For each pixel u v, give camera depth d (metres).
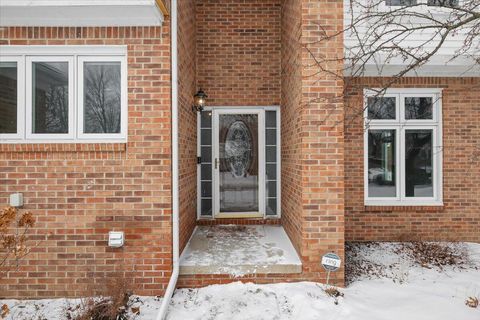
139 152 3.82
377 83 5.75
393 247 5.46
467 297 3.80
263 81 6.04
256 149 6.18
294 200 4.64
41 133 3.87
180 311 3.53
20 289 3.74
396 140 5.97
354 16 5.04
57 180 3.77
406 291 3.94
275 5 6.06
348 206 5.79
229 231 5.55
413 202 5.92
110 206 3.81
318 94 4.04
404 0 5.26
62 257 3.77
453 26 3.26
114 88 3.93
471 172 5.82
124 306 3.54
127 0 3.39
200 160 6.04
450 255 5.11
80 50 3.84
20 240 3.18
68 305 3.57
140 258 3.82
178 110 4.18
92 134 3.88
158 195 3.83
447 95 5.84
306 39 4.04
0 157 3.74
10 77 3.85
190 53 5.29
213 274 4.00
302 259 4.04
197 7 6.04
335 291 3.80
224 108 6.11
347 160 5.80
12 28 3.75
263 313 3.45
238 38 6.05
